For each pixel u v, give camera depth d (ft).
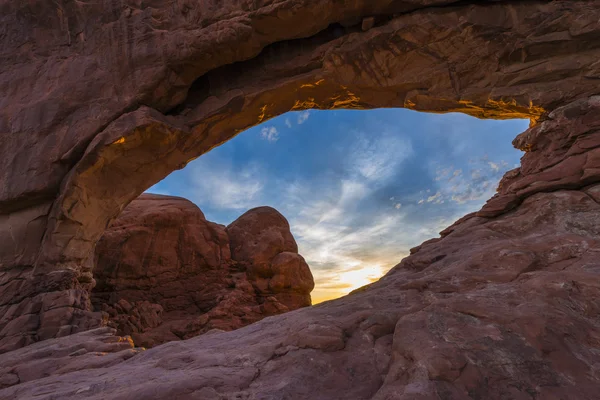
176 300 69.51
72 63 41.32
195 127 42.50
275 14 34.47
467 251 20.12
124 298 65.51
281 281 73.61
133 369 17.46
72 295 37.40
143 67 39.40
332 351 13.93
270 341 16.66
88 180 39.50
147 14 40.24
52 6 41.86
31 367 24.26
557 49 29.76
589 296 12.96
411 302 16.58
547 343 10.93
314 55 38.86
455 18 32.42
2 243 38.91
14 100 41.19
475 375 10.11
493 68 32.12
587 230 18.34
